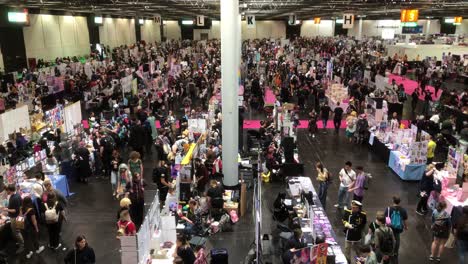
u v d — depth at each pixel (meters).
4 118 13.36
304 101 20.78
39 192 8.83
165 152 12.43
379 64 29.64
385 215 7.39
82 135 13.59
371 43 46.59
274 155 12.02
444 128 14.92
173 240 7.54
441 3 26.20
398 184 11.67
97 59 31.92
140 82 22.53
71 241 8.63
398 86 20.75
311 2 25.14
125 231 6.83
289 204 8.95
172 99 20.64
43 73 23.05
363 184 9.54
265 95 23.44
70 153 12.36
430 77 29.22
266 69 29.77
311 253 6.30
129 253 6.46
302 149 14.82
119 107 17.38
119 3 24.89
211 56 34.09
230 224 9.22
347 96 19.78
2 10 24.02
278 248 7.25
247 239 8.70
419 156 11.71
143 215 9.16
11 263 7.82
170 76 23.67
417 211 9.89
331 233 7.60
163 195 10.05
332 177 12.20
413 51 37.69
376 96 19.33
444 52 35.81
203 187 10.39
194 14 42.94
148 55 34.56
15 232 7.97
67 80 23.03
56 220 8.09
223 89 10.85
